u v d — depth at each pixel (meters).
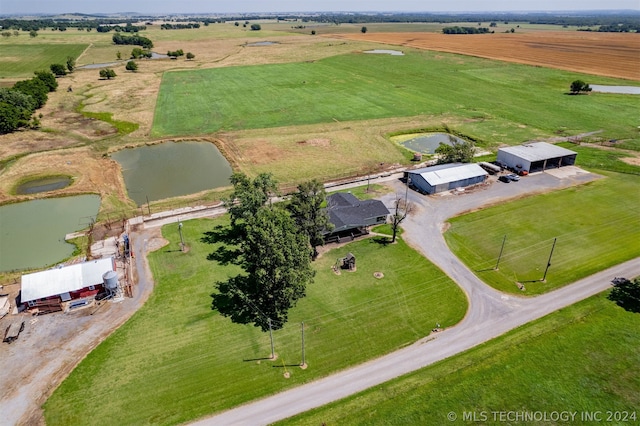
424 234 57.88
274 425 31.88
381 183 73.31
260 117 109.62
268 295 41.75
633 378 35.31
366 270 50.47
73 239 57.25
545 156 76.81
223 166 82.00
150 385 35.44
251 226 43.75
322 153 86.62
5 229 59.88
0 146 88.50
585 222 60.06
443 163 77.19
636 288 46.28
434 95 130.12
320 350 38.91
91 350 39.06
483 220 61.06
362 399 33.88
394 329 41.34
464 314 43.16
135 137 95.25
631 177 73.94
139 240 56.97
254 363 37.53
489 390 34.44
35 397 34.53
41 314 43.47
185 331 41.25
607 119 104.75
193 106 118.75
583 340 39.31
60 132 97.75
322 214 51.25
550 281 47.84
